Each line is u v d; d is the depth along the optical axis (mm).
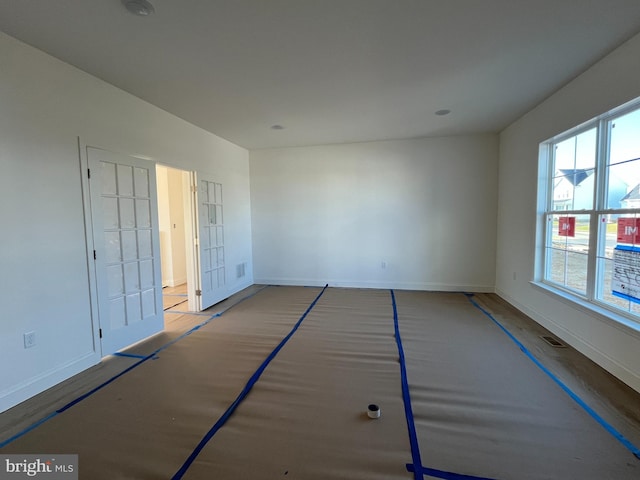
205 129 4469
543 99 3475
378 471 1586
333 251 5703
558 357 2828
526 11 1962
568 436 1822
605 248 2699
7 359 2174
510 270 4512
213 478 1554
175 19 2004
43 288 2402
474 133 4953
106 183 2949
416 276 5418
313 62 2600
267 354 2984
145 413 2096
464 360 2797
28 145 2295
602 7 1920
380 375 2559
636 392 2252
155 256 3531
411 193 5320
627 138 2463
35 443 1821
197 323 3885
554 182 3539
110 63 2574
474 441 1790
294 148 5699
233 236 5316
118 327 3080
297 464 1638
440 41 2303
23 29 2090
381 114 3941
